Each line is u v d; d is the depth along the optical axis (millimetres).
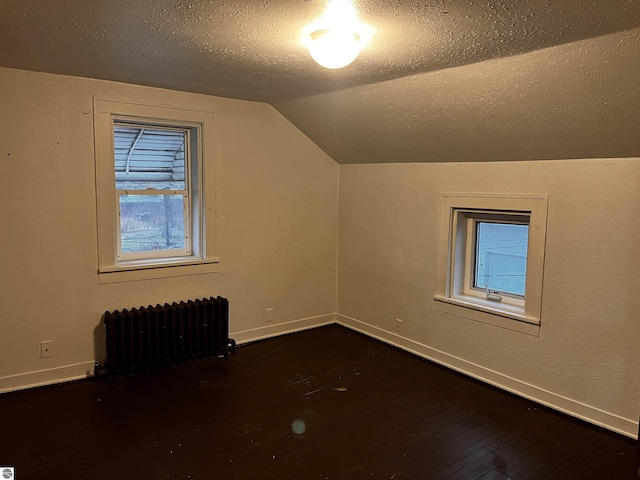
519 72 2193
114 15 1798
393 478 2174
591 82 2055
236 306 3832
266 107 3781
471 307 3250
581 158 2615
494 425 2656
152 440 2443
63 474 2150
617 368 2561
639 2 1506
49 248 2988
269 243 3949
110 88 3062
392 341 3896
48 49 2301
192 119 3400
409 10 1657
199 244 3635
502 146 2832
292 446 2420
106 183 3139
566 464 2295
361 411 2797
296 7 1672
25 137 2840
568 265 2725
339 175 4297
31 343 2990
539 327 2879
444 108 2727
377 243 3963
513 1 1548
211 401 2887
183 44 2160
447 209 3369
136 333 3213
